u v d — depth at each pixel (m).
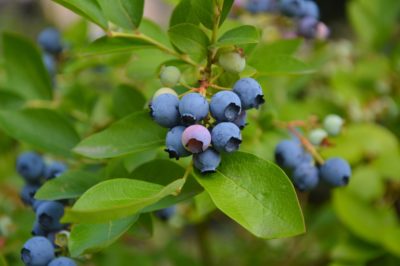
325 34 0.54
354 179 0.59
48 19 1.39
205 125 0.37
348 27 1.13
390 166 0.59
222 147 0.35
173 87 0.40
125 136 0.39
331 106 0.68
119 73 0.67
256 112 0.48
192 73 0.42
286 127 0.49
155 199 0.33
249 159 0.36
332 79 0.70
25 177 0.46
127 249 0.65
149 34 0.47
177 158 0.36
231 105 0.35
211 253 0.74
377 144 0.61
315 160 0.45
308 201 0.75
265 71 0.42
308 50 0.73
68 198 0.40
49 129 0.47
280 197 0.35
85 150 0.39
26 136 0.47
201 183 0.36
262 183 0.36
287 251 0.72
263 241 0.73
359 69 0.72
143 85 0.65
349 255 0.58
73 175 0.41
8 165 0.66
